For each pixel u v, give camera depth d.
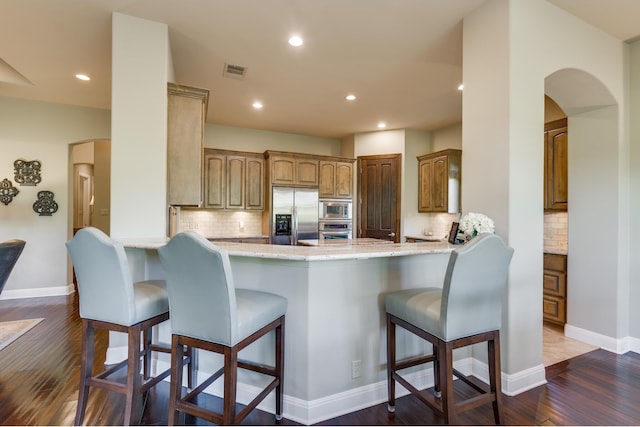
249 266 2.07
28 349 2.76
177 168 2.72
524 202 2.24
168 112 2.71
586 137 3.04
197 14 2.49
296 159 5.56
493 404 1.77
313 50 3.04
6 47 2.96
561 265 3.32
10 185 4.27
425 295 1.92
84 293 1.77
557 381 2.33
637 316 2.83
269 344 2.01
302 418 1.88
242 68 3.40
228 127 5.65
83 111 4.59
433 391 2.25
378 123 5.41
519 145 2.22
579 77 2.64
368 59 3.21
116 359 2.48
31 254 4.39
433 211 5.32
